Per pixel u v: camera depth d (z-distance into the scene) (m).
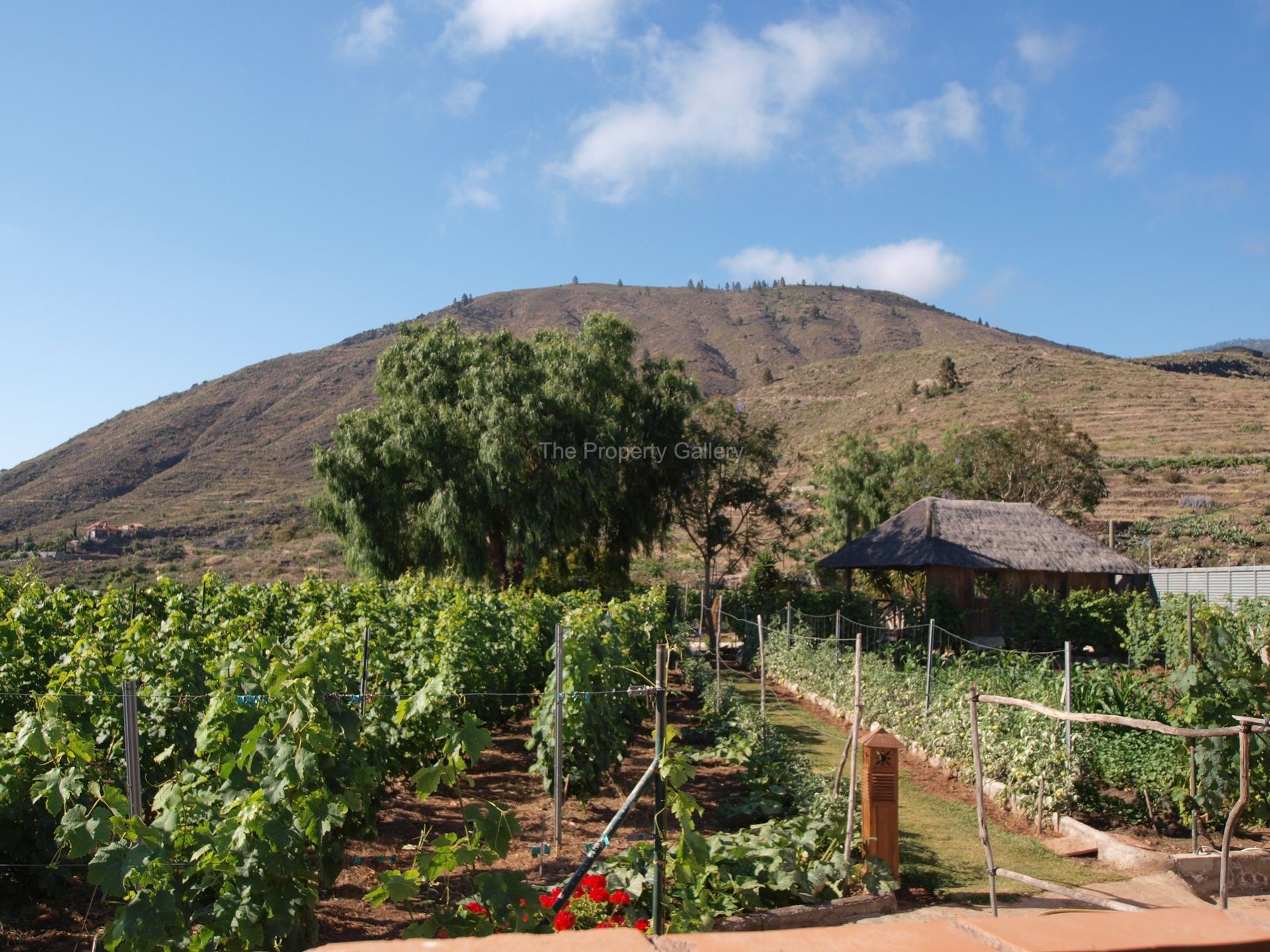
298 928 4.78
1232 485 60.03
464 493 30.56
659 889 5.46
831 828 7.95
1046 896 7.63
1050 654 13.21
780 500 40.41
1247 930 2.42
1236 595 28.84
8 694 8.41
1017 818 10.14
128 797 5.70
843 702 16.00
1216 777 8.48
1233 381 91.88
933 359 116.56
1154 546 49.22
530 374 32.47
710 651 26.28
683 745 13.72
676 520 38.25
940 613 24.31
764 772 10.96
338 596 16.53
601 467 31.36
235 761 5.60
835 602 26.58
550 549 32.44
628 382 35.78
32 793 5.55
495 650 13.76
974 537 28.14
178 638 9.45
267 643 8.37
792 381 126.94
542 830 9.39
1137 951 2.29
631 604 17.41
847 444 55.22
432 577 31.16
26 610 11.88
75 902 6.89
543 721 9.78
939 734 12.30
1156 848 8.84
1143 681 9.95
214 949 4.43
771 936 2.29
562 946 2.19
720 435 37.22
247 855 4.58
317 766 5.34
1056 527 29.78
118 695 7.99
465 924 4.49
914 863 8.52
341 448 31.47
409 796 10.23
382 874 4.70
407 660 11.38
